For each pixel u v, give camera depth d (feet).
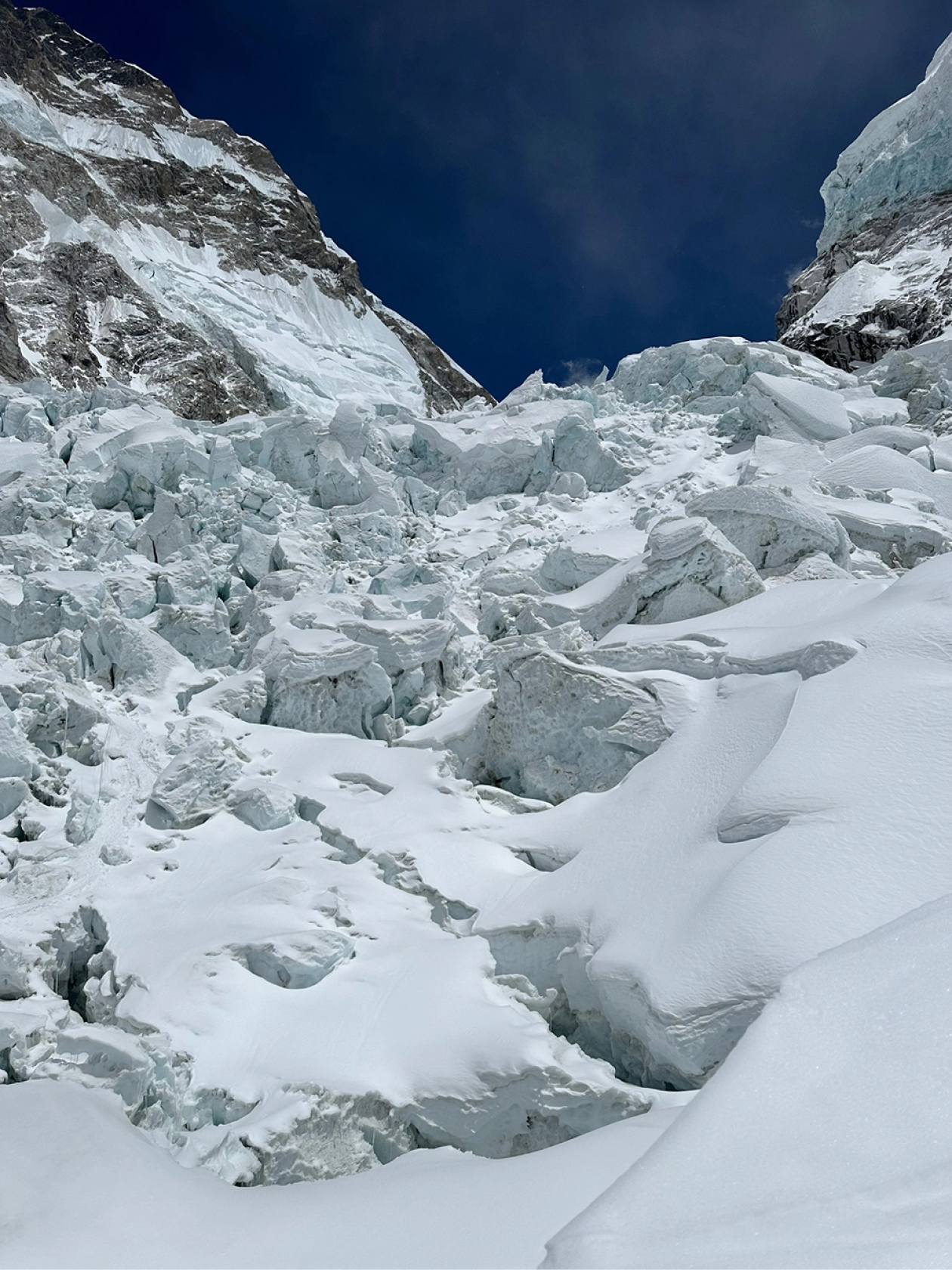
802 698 25.17
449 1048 19.80
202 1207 14.29
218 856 28.84
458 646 42.27
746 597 38.78
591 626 42.39
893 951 12.60
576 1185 13.44
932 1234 8.36
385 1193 14.46
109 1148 15.20
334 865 27.27
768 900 18.99
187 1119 18.72
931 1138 9.59
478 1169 15.05
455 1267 11.64
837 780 21.62
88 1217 13.43
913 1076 10.48
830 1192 9.32
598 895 23.45
